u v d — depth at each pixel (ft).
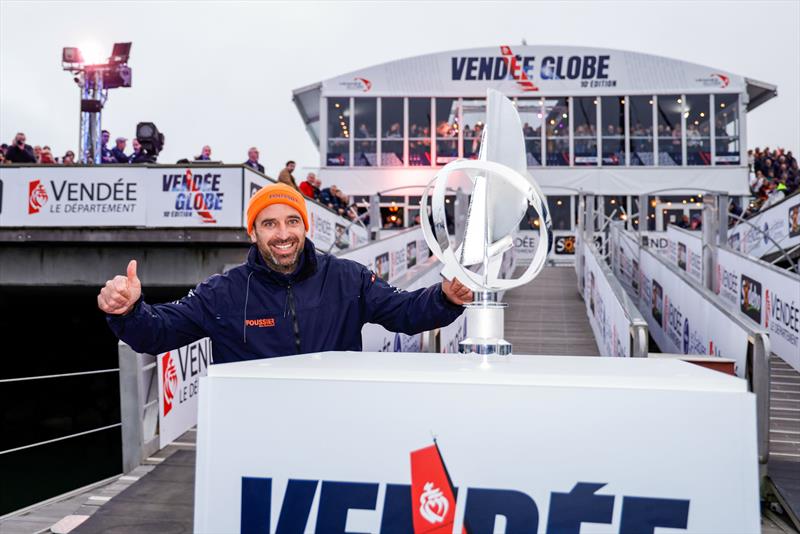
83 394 35.70
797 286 21.22
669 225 40.09
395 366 3.17
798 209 33.71
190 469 12.26
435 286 5.40
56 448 27.07
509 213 3.66
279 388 3.06
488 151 3.70
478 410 2.91
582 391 2.85
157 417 14.62
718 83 57.82
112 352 37.29
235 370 3.11
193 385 16.62
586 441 2.84
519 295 34.17
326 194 43.01
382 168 59.00
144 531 9.27
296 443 3.03
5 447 31.19
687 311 22.25
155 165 28.78
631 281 35.06
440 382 2.95
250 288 5.69
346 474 2.98
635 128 58.85
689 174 58.18
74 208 28.99
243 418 3.08
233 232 28.37
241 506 3.05
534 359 3.66
